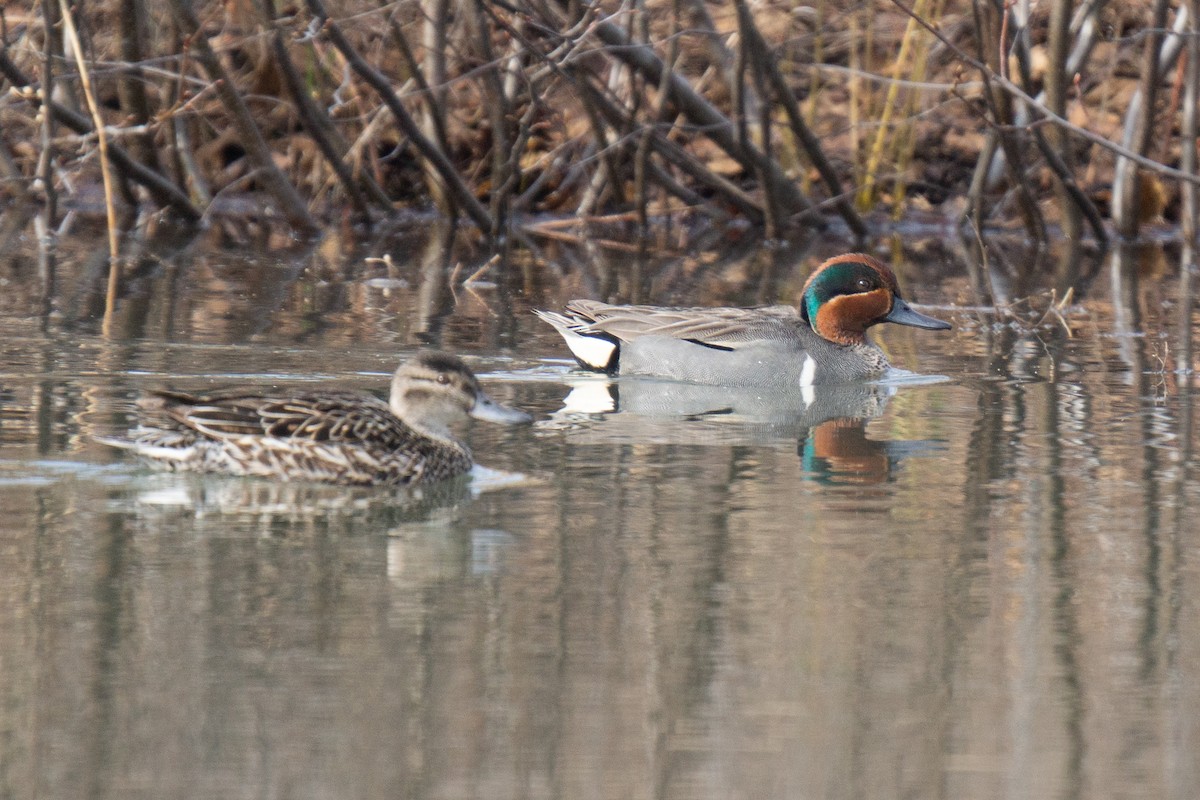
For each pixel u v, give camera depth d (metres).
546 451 12.60
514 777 6.91
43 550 9.73
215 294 18.53
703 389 15.30
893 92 24.30
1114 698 7.81
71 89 24.25
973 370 15.99
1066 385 15.12
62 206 25.30
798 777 6.98
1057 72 23.00
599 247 23.56
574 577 9.45
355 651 8.23
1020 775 7.03
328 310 17.80
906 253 23.45
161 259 21.08
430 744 7.18
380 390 13.95
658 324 15.80
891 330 18.30
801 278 20.95
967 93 25.55
